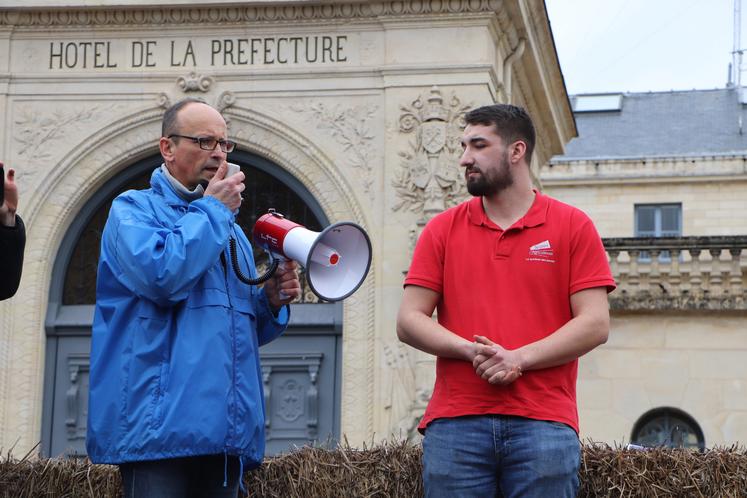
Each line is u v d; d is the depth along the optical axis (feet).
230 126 55.31
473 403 20.97
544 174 137.39
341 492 24.32
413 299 22.13
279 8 54.85
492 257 21.72
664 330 74.59
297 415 53.78
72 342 55.31
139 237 20.65
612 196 136.15
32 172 55.67
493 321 21.43
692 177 134.51
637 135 146.72
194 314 21.01
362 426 52.54
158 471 20.59
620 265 75.51
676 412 74.02
